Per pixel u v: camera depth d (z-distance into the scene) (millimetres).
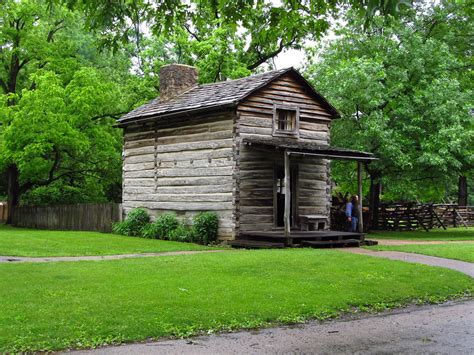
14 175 34688
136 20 10172
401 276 12625
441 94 26219
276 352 7047
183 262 13797
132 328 7840
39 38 33125
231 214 20109
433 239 25359
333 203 31562
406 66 28109
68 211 29656
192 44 35031
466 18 30875
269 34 10859
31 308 8656
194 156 21734
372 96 26297
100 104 31375
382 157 26891
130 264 13430
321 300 9953
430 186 31703
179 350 7082
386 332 8203
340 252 16609
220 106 20219
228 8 10461
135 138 24891
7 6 31625
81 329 7723
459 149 25469
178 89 25156
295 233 20266
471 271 14086
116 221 25953
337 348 7266
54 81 29719
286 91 21781
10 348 6930
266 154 20953
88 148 31969
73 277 11391
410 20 30578
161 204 23172
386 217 33562
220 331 8055
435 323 8836
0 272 11891
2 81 35031
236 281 11320
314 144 21844
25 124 29000
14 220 34406
